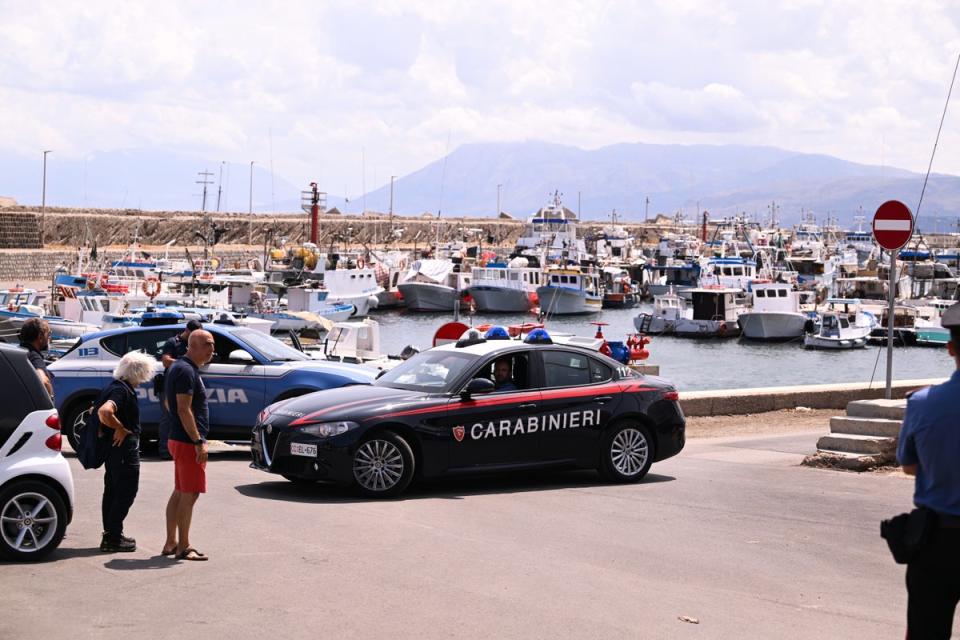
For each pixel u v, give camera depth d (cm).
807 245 16612
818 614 810
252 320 4766
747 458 1631
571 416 1367
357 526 1087
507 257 13988
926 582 552
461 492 1330
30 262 11000
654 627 767
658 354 7656
